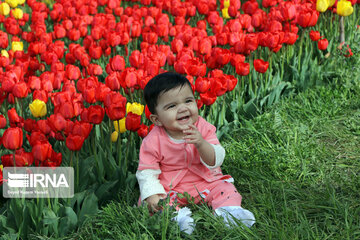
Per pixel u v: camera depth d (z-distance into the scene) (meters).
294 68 5.07
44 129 3.30
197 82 3.56
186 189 3.17
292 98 4.85
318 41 5.17
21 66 4.59
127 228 2.89
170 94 2.93
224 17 6.29
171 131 3.15
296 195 3.37
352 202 3.17
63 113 3.19
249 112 4.52
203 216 3.04
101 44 5.37
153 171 3.14
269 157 3.75
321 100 4.78
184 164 3.17
